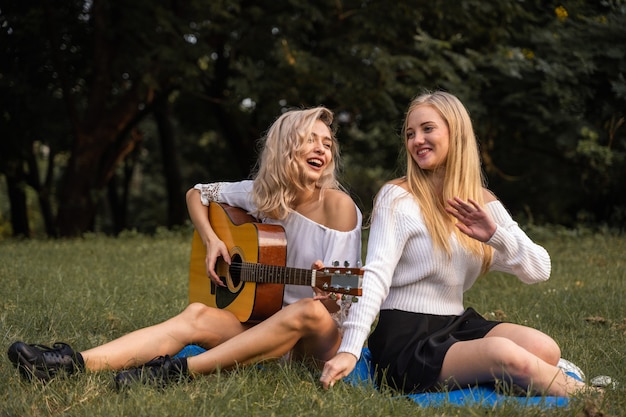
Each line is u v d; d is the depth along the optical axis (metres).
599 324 4.72
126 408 2.71
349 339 3.06
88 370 3.10
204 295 3.92
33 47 13.27
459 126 3.28
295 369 3.22
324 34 11.83
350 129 14.74
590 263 7.59
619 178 11.55
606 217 12.05
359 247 3.45
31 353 3.02
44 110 14.42
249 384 3.04
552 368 2.89
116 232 20.95
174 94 16.91
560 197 12.98
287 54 10.88
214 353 3.14
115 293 5.14
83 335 4.07
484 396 2.88
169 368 3.05
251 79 11.20
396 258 3.20
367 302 3.09
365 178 16.36
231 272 3.67
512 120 11.12
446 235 3.20
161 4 12.25
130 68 12.52
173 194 17.47
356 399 2.88
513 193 13.59
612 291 5.67
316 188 3.61
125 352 3.21
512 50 10.31
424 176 3.32
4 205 27.86
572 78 9.78
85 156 12.84
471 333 3.14
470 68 10.66
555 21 10.41
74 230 12.78
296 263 3.52
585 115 10.48
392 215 3.24
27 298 4.90
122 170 24.86
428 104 3.32
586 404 2.70
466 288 3.39
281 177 3.51
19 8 12.79
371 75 11.25
